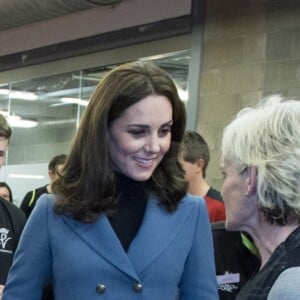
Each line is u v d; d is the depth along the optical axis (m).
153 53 5.36
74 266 1.37
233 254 2.09
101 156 1.39
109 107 1.37
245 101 4.68
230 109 4.76
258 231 1.14
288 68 4.48
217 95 4.86
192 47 5.06
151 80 1.37
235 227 1.18
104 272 1.37
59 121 6.20
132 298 1.36
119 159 1.41
